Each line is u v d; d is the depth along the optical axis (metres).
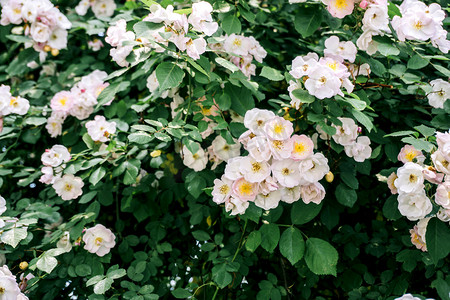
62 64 1.26
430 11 0.94
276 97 1.12
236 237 0.98
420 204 0.86
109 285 0.90
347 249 1.01
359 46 0.94
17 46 1.24
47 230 1.03
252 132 0.88
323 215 0.99
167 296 1.07
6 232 0.92
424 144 0.86
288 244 0.91
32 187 1.14
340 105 0.90
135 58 0.98
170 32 0.86
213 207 1.02
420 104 1.04
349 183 0.95
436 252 0.87
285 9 1.18
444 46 0.93
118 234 1.06
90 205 1.03
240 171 0.87
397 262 1.03
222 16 0.98
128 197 1.03
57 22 1.13
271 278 0.99
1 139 1.11
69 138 1.12
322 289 1.12
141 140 0.89
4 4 1.16
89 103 1.09
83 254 1.00
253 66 1.03
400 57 1.02
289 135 0.87
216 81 0.97
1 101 1.05
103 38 1.24
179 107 1.00
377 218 1.10
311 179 0.87
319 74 0.86
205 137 0.99
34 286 0.96
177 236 1.09
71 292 1.03
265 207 0.89
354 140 0.94
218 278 0.94
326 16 0.98
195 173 0.99
